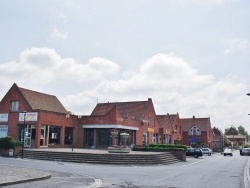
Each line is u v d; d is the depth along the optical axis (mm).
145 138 54000
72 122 45656
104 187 14141
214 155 63625
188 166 29500
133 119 49188
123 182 16062
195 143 84188
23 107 40969
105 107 56312
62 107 48594
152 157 31141
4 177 15469
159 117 66125
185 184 15859
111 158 29438
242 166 30344
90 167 24781
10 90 42344
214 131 108312
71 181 15828
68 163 28062
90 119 46156
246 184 16359
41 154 32250
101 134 45562
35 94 44562
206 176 20031
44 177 16406
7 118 41875
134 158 30016
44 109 43250
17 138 40812
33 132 39688
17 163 25484
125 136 36344
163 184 15609
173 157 36406
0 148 33906
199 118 87250
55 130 42500
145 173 21016
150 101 56656
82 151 33906
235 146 126250
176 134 72688
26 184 14305
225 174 21672
